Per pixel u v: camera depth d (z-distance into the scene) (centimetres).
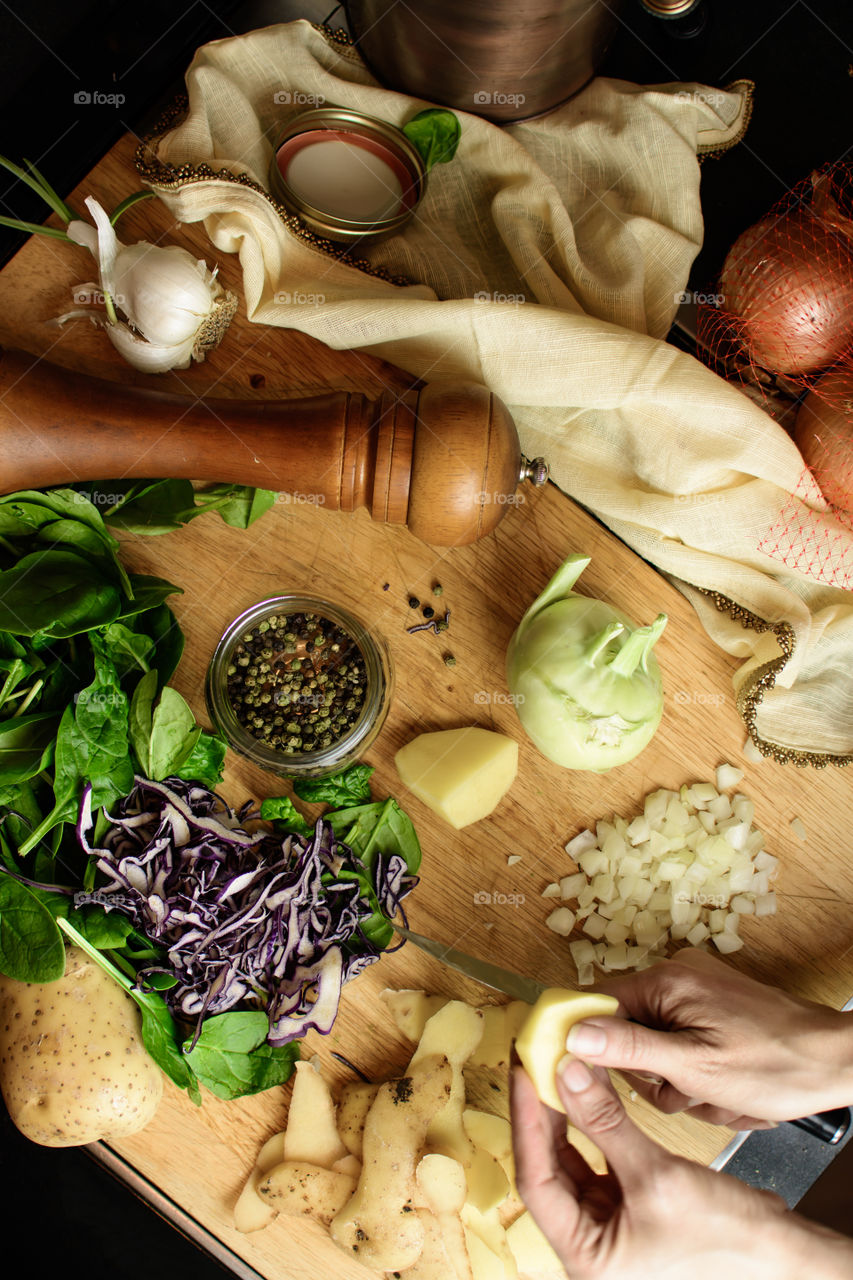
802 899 83
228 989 79
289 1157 79
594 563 83
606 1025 70
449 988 81
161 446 76
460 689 83
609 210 83
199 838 79
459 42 78
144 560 82
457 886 82
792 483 80
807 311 79
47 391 75
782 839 83
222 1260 81
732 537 81
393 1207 77
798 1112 74
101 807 78
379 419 76
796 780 83
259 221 79
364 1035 81
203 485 81
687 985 75
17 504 76
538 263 82
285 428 76
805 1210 90
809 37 89
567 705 78
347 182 82
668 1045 73
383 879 81
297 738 81
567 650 78
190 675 82
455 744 81
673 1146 82
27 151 90
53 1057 76
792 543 81
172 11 90
